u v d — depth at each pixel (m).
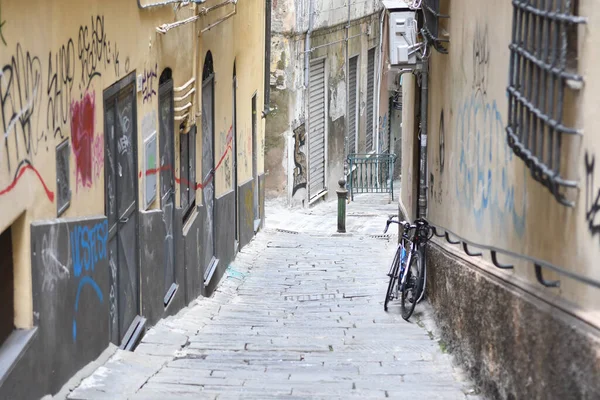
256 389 8.48
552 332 6.04
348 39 31.50
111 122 9.48
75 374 7.98
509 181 7.72
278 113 27.09
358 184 34.56
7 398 6.23
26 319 6.86
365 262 18.67
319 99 29.69
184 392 8.29
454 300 9.96
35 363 6.86
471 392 8.42
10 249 6.80
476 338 8.60
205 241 15.38
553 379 6.00
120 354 9.25
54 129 7.44
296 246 21.09
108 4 9.20
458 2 10.55
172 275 12.76
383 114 37.44
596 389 5.14
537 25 6.56
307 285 16.11
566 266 5.96
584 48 5.61
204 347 10.70
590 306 5.53
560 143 5.96
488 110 8.68
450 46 11.16
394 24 13.48
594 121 5.44
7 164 6.31
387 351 10.45
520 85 7.08
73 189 8.01
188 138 14.08
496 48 8.32
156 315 11.41
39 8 7.05
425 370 9.45
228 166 18.19
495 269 8.05
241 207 19.92
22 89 6.66
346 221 26.25
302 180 28.36
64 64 7.71
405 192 17.73
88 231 8.31
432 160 13.07
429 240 12.58
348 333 11.63
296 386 8.66
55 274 7.36
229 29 18.02
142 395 8.05
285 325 12.28
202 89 15.23
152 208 11.45
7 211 6.31
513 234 7.52
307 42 27.25
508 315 7.29
